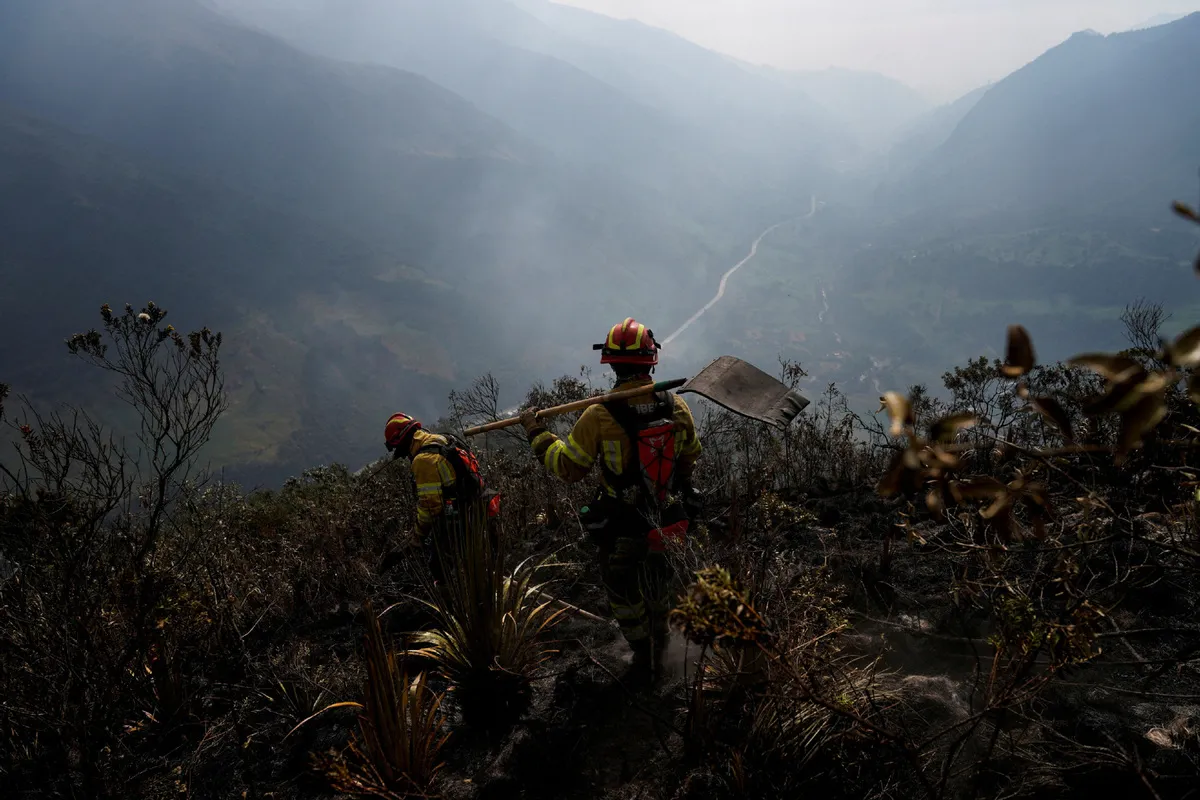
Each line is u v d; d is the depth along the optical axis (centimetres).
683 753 249
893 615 300
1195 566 206
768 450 493
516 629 309
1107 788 200
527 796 249
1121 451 79
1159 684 236
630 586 294
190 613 340
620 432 290
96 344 278
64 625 284
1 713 273
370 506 518
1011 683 197
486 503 350
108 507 286
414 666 327
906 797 213
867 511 400
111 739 283
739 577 252
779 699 225
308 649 352
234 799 271
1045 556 266
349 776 229
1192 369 74
